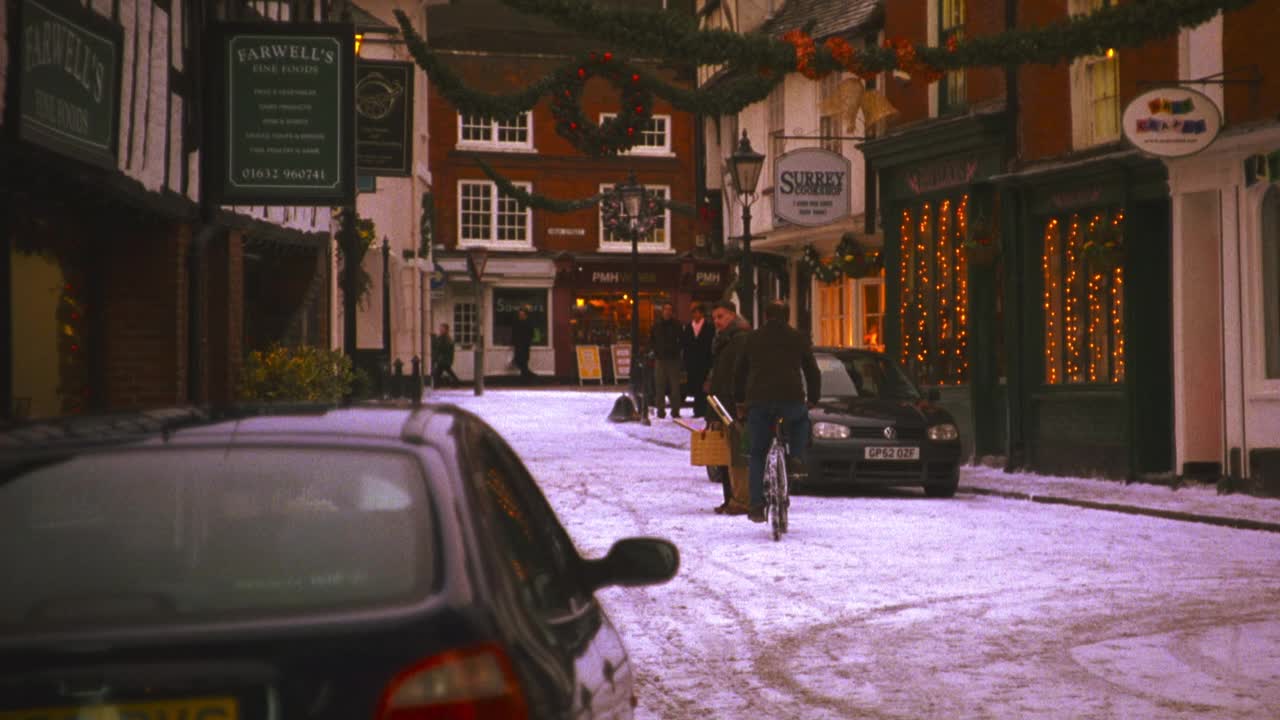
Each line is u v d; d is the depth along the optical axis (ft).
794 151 85.56
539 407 122.42
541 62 179.52
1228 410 57.31
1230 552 42.16
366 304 114.52
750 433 46.29
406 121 80.74
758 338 46.44
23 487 11.96
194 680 10.25
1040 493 58.59
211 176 52.44
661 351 106.32
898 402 61.41
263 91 52.54
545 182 181.16
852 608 33.14
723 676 26.48
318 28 52.54
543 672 11.03
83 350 50.16
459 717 10.32
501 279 179.73
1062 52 44.04
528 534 13.93
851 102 51.47
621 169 182.09
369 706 10.32
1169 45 61.46
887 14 85.51
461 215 179.42
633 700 15.11
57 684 10.14
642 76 58.18
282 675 10.34
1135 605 33.40
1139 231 63.41
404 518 11.75
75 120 39.34
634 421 104.12
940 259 78.89
